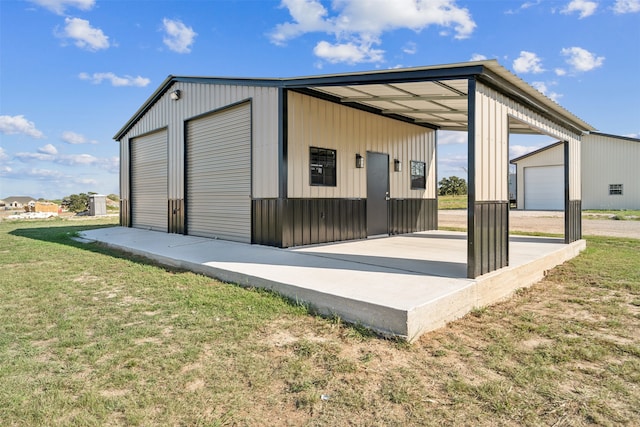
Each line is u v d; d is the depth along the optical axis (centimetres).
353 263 550
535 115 620
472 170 441
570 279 579
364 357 288
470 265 437
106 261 688
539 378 258
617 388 245
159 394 230
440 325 358
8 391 231
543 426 203
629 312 411
